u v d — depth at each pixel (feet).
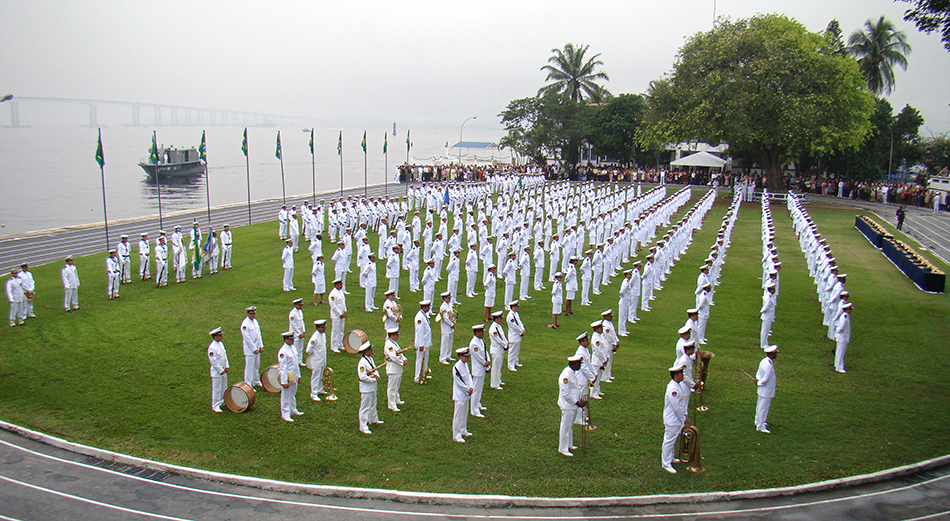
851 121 196.34
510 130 319.68
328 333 77.41
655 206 154.61
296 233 122.62
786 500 43.78
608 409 57.31
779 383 64.03
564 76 326.03
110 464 47.47
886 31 259.80
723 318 86.58
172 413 55.36
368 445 50.49
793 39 192.85
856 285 103.91
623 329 79.51
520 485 44.98
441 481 45.37
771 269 91.40
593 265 100.58
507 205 172.65
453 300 92.07
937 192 203.10
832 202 217.36
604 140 292.20
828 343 76.28
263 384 60.85
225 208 189.88
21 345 70.69
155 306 86.17
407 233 116.67
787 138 194.70
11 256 118.73
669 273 114.52
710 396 60.54
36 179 374.63
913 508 42.75
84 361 66.23
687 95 205.46
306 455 48.80
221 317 81.76
